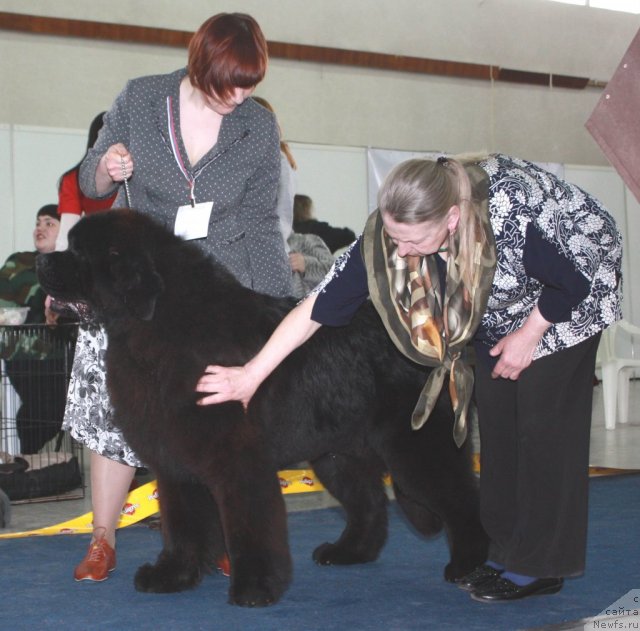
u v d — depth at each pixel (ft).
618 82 12.28
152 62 35.99
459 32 42.04
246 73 11.28
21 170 31.50
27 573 12.95
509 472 11.30
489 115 43.27
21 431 22.86
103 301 10.55
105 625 10.03
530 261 9.96
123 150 11.77
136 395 10.55
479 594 10.94
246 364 10.28
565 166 43.21
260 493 10.49
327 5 39.22
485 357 11.25
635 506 17.98
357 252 10.57
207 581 12.19
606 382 31.73
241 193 12.56
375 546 13.43
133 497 17.07
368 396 11.70
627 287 44.60
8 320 21.83
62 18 33.99
